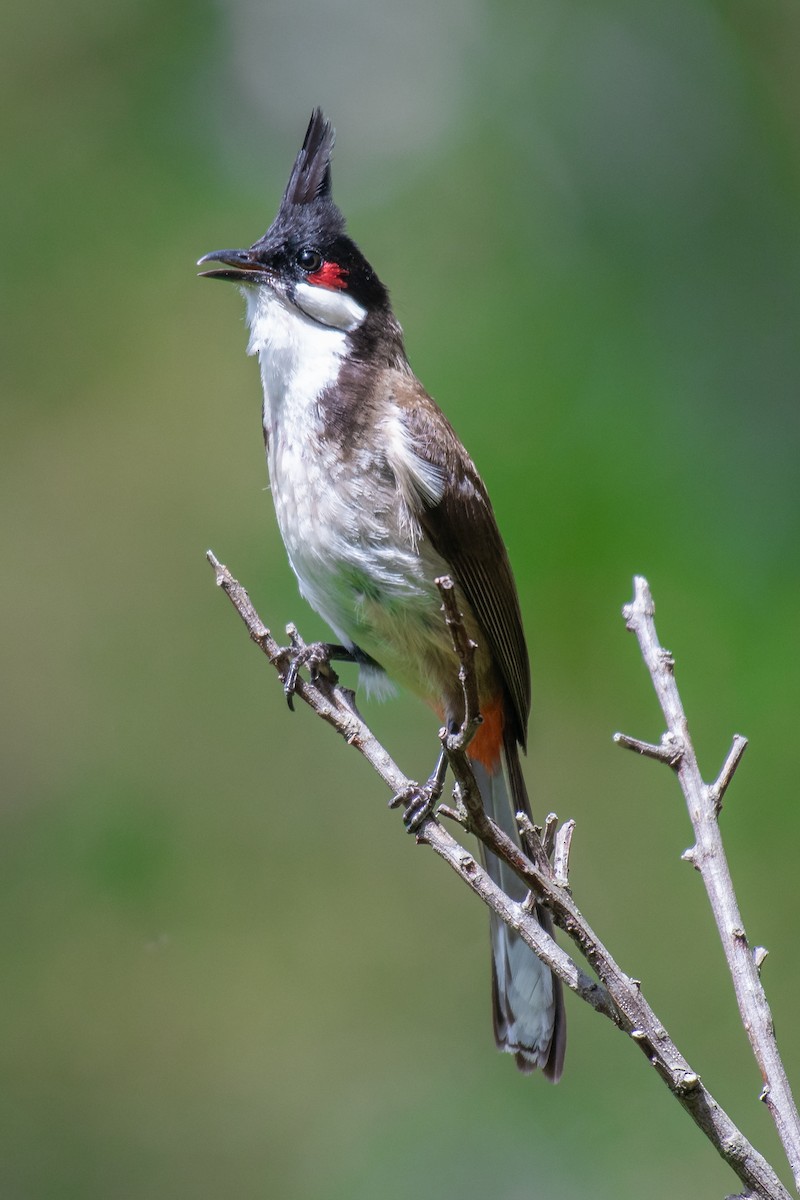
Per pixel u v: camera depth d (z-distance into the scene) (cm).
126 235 1254
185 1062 1154
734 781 1007
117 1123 1138
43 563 1295
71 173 1257
